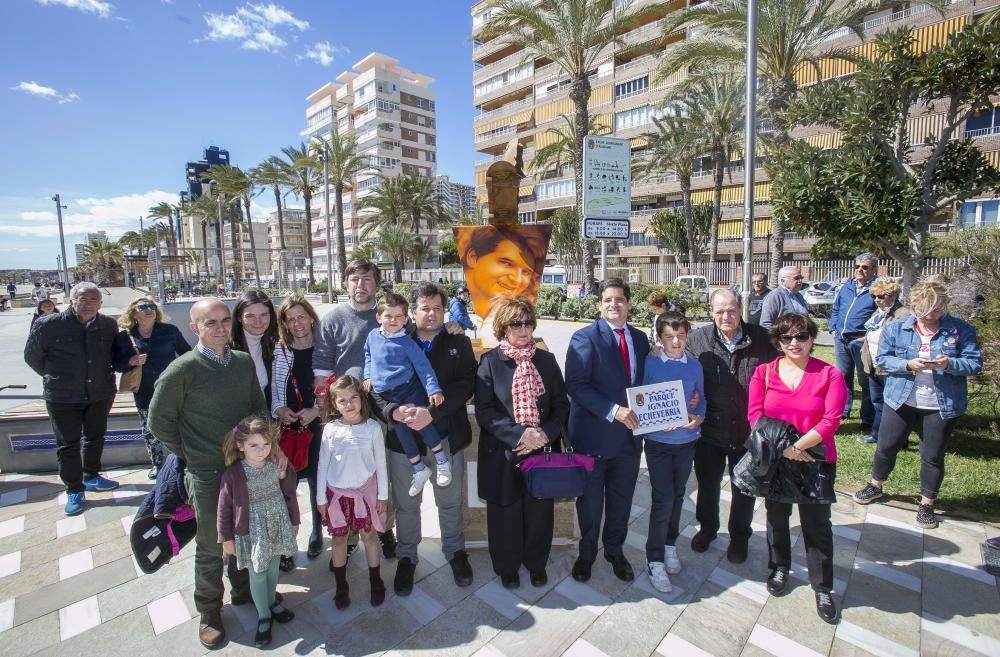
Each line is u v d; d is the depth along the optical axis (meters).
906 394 3.65
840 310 5.93
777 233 15.12
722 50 14.01
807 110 6.52
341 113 72.19
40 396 7.71
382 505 2.95
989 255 5.44
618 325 3.17
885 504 3.96
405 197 38.09
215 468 2.65
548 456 2.93
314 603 2.98
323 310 18.75
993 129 22.20
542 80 43.50
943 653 2.49
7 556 3.47
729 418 3.22
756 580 3.13
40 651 2.61
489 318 4.23
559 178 42.12
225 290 17.98
